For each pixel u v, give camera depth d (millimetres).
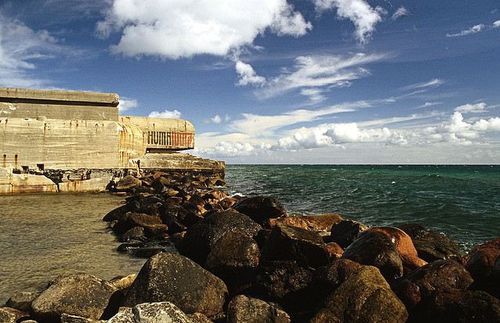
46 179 21188
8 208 15914
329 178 43844
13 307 5684
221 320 5676
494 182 36750
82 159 22203
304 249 6465
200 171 28312
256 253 6961
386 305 4977
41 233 11305
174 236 10469
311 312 5586
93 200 18672
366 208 18188
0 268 7965
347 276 5641
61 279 5805
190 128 30406
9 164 20766
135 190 21172
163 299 5477
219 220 8781
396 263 6176
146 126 29109
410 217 15570
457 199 21969
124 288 6195
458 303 4781
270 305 5383
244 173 60406
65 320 5027
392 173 60281
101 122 22688
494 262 5395
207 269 6926
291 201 21109
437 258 7750
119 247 9680
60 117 22922
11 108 22047
